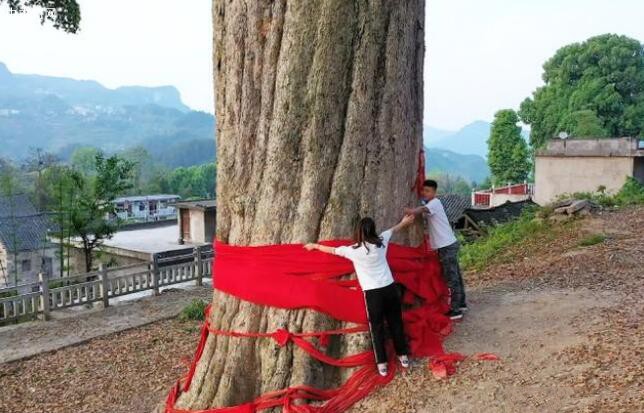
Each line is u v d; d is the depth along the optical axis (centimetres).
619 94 4288
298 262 551
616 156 2761
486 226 2020
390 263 582
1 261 2836
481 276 1099
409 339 591
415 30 605
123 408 784
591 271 952
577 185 2911
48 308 1337
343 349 557
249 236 581
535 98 4828
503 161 5075
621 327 609
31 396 865
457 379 532
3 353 1082
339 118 562
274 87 568
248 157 585
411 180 616
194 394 583
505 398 486
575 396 469
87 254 2044
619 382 474
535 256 1234
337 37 552
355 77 562
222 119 607
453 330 656
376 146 575
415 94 614
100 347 1109
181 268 1666
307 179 562
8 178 2811
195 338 1123
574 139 2931
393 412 497
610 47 4391
